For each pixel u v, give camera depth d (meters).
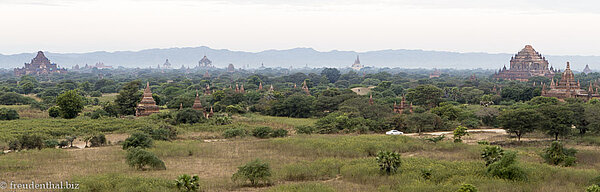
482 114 115.44
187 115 108.75
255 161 51.84
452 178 51.91
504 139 90.12
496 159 57.34
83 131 94.62
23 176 51.94
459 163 59.91
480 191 46.62
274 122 117.44
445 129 106.81
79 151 70.50
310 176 54.59
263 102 151.25
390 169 55.34
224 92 173.00
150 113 123.19
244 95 164.50
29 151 68.19
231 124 108.56
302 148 72.12
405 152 72.44
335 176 55.66
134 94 132.88
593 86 193.88
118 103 131.88
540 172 54.47
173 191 45.34
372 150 71.25
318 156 67.88
